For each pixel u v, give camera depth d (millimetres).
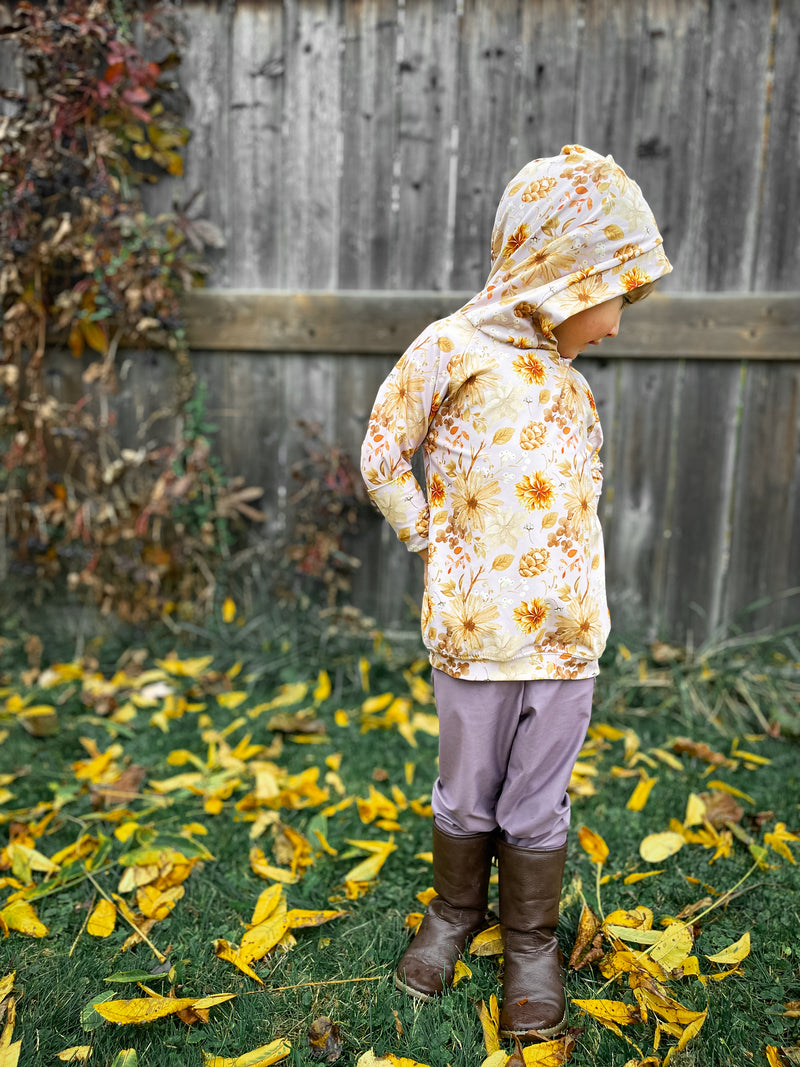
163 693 2672
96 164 2746
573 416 1384
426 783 2205
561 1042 1320
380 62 2707
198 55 2768
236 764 2225
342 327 2854
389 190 2785
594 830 1952
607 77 2645
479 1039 1357
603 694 2672
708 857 1847
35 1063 1307
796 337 2670
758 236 2678
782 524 2820
